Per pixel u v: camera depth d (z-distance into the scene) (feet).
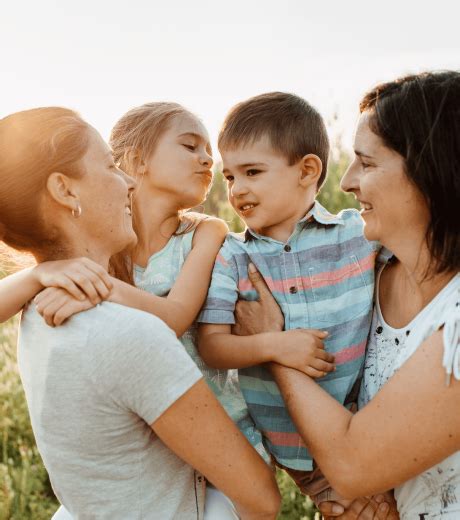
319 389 6.43
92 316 5.61
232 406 7.59
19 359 6.18
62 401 5.57
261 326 7.16
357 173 6.36
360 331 7.09
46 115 6.09
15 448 13.76
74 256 6.25
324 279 7.27
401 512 6.40
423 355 5.62
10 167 5.85
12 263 7.19
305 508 11.84
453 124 5.58
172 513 5.81
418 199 5.86
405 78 6.03
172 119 7.93
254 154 7.52
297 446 7.30
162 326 5.59
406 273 6.64
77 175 6.04
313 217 7.49
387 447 5.65
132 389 5.42
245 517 6.11
